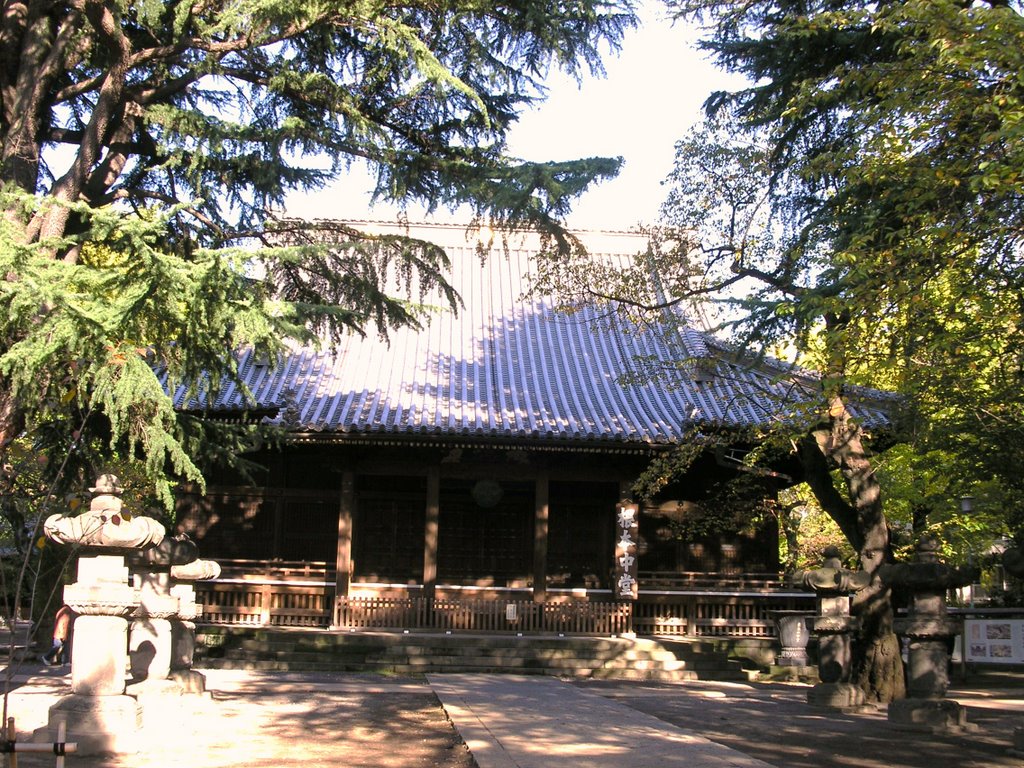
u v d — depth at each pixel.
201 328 11.41
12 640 8.03
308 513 27.03
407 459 25.67
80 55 14.20
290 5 12.67
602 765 9.58
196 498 26.66
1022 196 11.77
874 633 16.05
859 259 12.26
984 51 10.84
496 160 15.07
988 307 11.51
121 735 10.19
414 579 27.33
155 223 9.95
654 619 25.17
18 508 13.31
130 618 12.57
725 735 12.02
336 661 22.12
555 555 27.62
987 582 31.30
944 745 11.31
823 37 15.59
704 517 26.83
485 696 15.83
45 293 9.91
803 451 19.08
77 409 13.27
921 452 19.88
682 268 18.41
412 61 13.66
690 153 17.56
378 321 16.62
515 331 29.48
